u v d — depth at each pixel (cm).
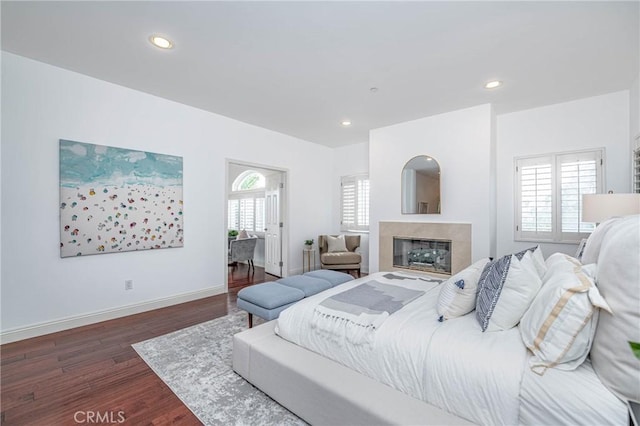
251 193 716
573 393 101
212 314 328
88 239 294
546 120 364
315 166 575
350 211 588
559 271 134
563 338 109
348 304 187
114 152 310
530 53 247
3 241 250
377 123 436
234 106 374
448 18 203
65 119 280
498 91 322
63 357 228
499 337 133
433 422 119
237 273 561
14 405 172
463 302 160
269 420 160
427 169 402
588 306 106
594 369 108
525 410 107
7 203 251
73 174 284
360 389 140
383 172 449
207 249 395
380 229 450
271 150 485
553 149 360
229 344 252
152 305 341
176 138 362
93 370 210
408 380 135
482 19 204
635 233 100
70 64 271
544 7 191
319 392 149
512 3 188
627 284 98
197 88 322
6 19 205
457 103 356
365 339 152
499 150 398
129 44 237
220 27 214
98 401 176
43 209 268
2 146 248
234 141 427
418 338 140
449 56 253
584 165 341
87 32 221
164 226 351
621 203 236
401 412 125
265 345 187
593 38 224
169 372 207
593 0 183
